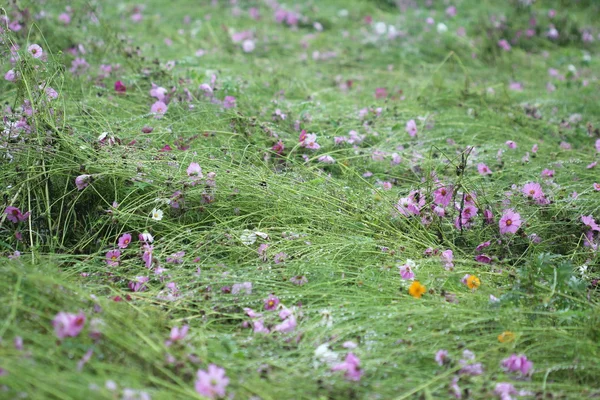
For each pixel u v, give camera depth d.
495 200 4.47
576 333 3.23
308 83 7.03
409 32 9.09
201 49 7.96
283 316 3.18
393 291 3.50
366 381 2.82
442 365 2.93
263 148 4.66
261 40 8.56
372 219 4.16
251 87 6.35
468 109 6.31
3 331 2.67
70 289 3.10
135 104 5.40
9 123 4.37
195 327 3.21
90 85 5.68
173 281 3.52
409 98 6.63
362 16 9.89
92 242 3.92
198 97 5.54
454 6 10.39
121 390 2.52
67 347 2.71
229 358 2.89
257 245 3.86
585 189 4.77
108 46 6.52
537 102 6.82
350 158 4.90
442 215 4.08
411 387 2.82
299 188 4.31
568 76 7.75
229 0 10.12
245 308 3.25
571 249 4.10
